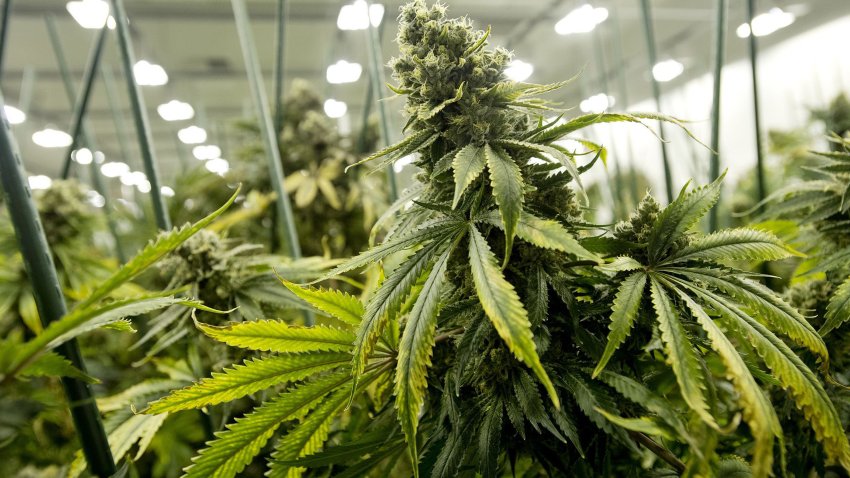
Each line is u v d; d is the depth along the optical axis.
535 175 0.62
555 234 0.50
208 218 0.48
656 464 0.74
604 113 0.58
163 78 3.27
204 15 4.05
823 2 4.30
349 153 1.77
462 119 0.57
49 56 4.75
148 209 1.99
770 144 2.26
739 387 0.45
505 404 0.59
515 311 0.45
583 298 0.68
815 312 0.78
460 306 0.59
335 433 0.89
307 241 1.72
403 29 0.62
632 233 0.64
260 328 0.59
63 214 1.35
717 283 0.56
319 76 5.52
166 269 0.90
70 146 1.39
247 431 0.60
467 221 0.58
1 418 0.53
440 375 0.71
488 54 0.61
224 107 6.68
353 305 0.64
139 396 0.92
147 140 1.08
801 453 0.72
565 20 2.32
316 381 0.62
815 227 0.88
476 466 0.62
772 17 3.96
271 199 1.65
